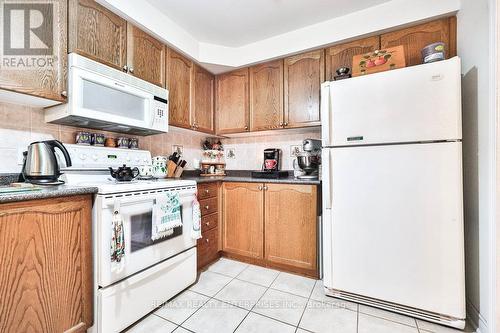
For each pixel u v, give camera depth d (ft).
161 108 6.48
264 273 6.95
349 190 5.33
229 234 7.91
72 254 3.91
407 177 4.80
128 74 5.66
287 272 7.02
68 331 3.83
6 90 3.92
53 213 3.67
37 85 4.21
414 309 4.79
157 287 5.10
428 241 4.64
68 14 4.65
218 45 8.21
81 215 4.05
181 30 7.20
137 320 4.68
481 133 4.46
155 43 6.53
